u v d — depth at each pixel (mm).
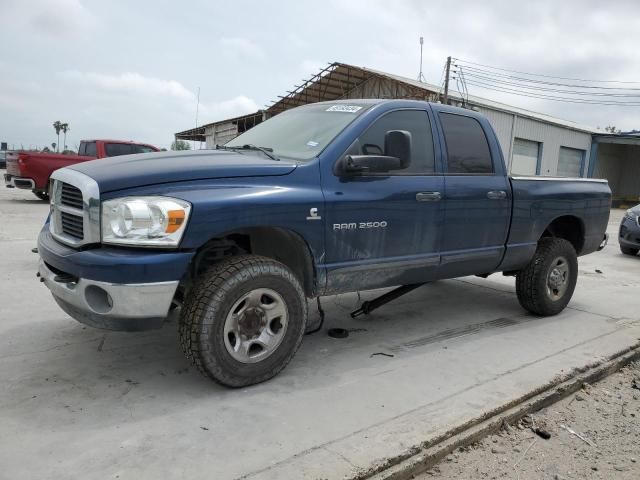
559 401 3604
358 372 3730
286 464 2537
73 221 3240
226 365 3193
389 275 4004
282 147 3961
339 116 4035
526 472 2754
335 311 5266
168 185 3059
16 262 6656
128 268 2859
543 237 5430
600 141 30500
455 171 4426
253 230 3496
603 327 5070
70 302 3111
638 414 3475
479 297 6094
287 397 3275
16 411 2967
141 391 3275
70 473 2418
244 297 3201
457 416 3096
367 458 2611
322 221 3512
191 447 2666
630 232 10070
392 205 3887
